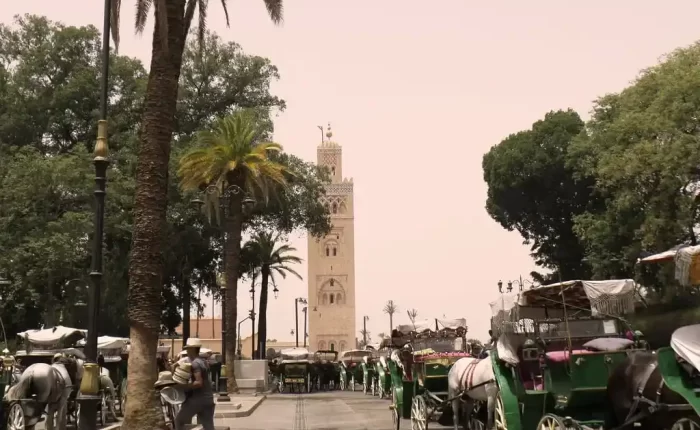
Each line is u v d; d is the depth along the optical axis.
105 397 22.83
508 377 13.12
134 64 55.00
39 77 54.50
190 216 50.72
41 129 54.06
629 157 36.69
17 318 45.62
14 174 45.50
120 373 27.67
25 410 15.81
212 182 40.94
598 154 46.72
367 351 59.06
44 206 45.97
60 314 45.53
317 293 141.12
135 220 16.59
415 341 26.47
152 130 16.81
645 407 10.31
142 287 16.20
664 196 36.25
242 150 40.09
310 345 139.12
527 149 57.50
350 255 142.25
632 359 10.95
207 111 58.06
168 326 61.16
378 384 39.66
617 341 12.33
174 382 13.04
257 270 65.69
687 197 35.53
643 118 37.22
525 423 12.47
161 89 16.98
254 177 39.75
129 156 50.12
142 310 16.09
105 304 48.91
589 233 46.66
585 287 12.52
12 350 37.12
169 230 50.38
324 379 54.16
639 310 15.23
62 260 42.75
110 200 46.34
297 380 48.00
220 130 42.62
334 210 143.62
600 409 11.65
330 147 149.25
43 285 45.59
